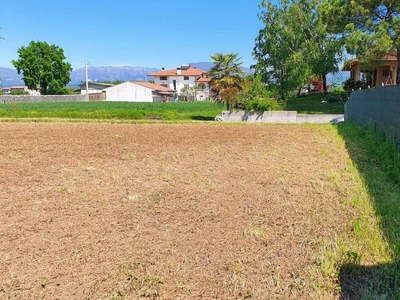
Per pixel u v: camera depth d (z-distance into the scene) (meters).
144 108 25.92
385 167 4.66
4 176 4.69
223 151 6.89
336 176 4.45
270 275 2.07
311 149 6.96
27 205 3.41
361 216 2.94
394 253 2.26
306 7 26.47
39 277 2.04
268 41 28.23
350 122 12.63
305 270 2.11
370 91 8.93
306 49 25.97
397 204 3.15
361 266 2.13
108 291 1.91
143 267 2.16
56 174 4.82
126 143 8.20
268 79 28.58
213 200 3.54
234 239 2.57
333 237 2.55
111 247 2.44
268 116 17.62
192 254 2.34
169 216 3.08
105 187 4.10
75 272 2.10
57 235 2.66
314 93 31.52
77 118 17.98
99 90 55.88
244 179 4.45
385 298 1.80
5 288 1.93
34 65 49.44
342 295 1.86
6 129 11.63
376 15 14.16
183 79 67.56
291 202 3.43
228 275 2.07
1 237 2.62
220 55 18.44
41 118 17.02
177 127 13.10
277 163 5.51
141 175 4.73
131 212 3.19
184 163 5.61
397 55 14.91
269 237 2.60
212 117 20.42
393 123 6.46
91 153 6.67
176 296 1.87
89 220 2.99
